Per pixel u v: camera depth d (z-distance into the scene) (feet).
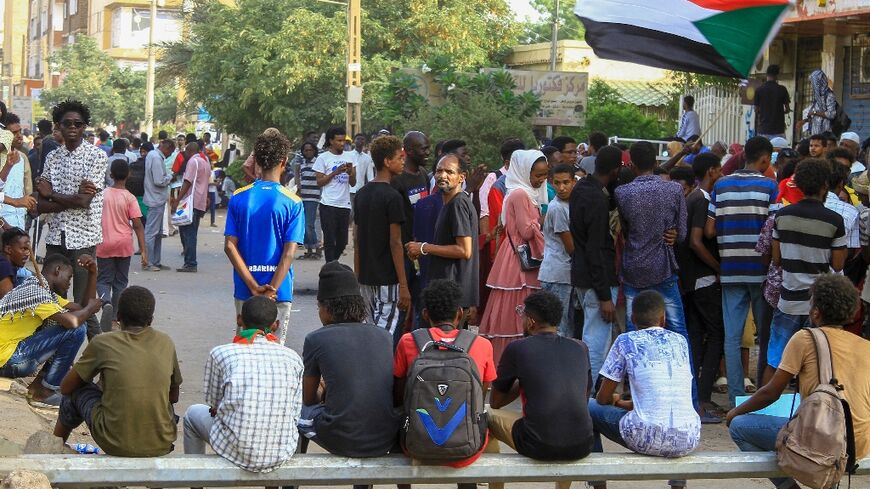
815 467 18.43
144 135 75.66
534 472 18.61
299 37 117.39
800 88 63.46
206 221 94.07
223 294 46.96
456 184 26.17
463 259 26.16
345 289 19.34
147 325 19.63
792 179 27.35
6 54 208.44
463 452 17.80
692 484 23.41
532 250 28.22
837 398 18.58
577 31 229.66
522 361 19.08
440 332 19.19
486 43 131.13
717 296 28.30
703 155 30.19
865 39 58.03
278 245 23.84
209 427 19.33
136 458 18.04
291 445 18.22
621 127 93.66
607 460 18.90
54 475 17.71
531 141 72.43
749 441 20.44
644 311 20.13
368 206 27.12
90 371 19.11
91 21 267.39
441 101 81.87
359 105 89.04
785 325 25.58
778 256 25.75
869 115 58.03
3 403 24.66
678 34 24.62
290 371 18.28
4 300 26.30
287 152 24.20
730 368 27.99
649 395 19.20
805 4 55.57
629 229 26.63
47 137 46.39
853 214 27.35
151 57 157.38
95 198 32.40
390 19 125.29
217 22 127.44
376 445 18.44
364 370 18.62
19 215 38.09
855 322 26.35
